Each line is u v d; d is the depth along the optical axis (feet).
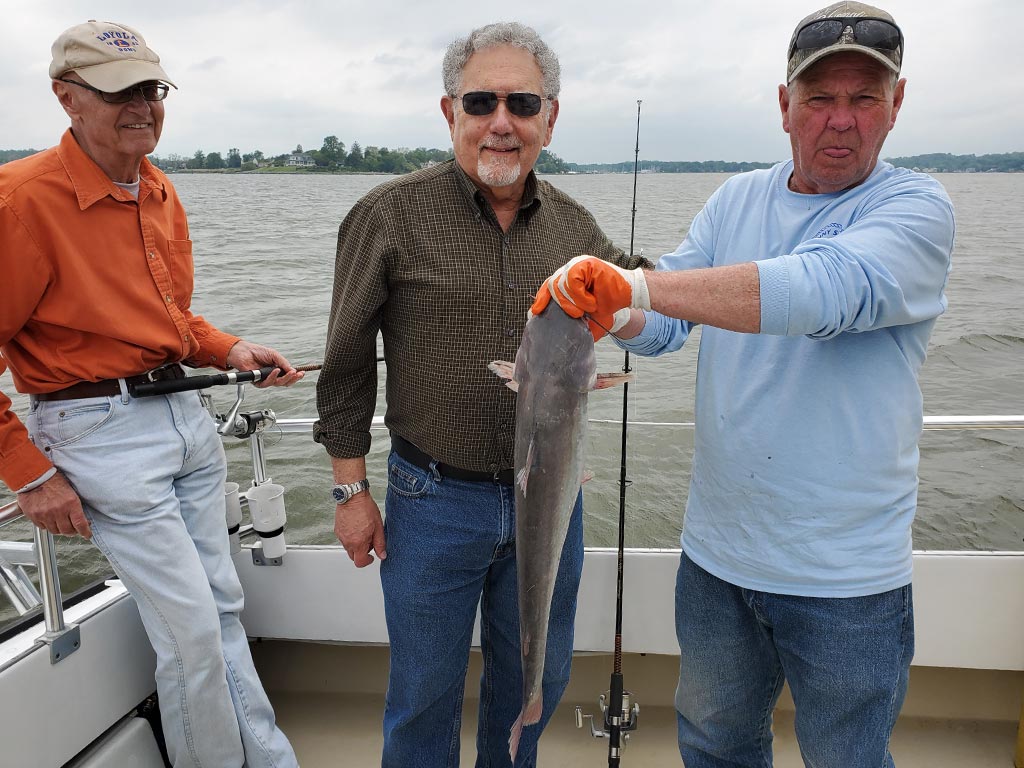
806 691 5.95
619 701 7.80
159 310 7.50
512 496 6.73
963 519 13.42
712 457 6.27
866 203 5.53
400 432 6.81
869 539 5.65
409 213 6.35
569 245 7.20
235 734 7.58
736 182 6.59
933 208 5.16
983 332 33.63
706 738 6.86
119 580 8.13
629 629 8.94
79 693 7.25
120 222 7.30
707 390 6.33
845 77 5.29
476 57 6.10
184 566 7.20
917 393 5.73
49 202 6.79
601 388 5.29
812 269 4.79
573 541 7.19
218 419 8.93
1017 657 8.52
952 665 8.60
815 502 5.68
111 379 7.23
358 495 7.03
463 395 6.46
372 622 9.11
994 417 8.15
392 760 7.25
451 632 6.90
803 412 5.65
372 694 9.77
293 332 29.99
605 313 5.14
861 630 5.69
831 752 5.88
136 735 7.87
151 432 7.36
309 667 9.84
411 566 6.78
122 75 6.85
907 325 5.56
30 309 6.85
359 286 6.48
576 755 8.85
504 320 6.51
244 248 56.70
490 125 6.04
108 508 7.00
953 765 8.50
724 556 6.25
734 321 4.86
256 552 9.08
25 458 6.57
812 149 5.54
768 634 6.38
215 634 7.27
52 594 6.91
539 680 5.90
